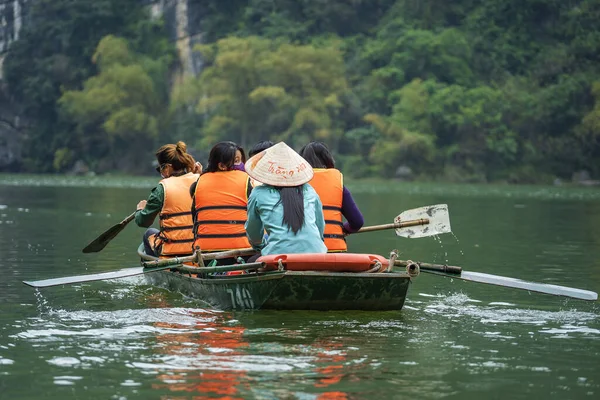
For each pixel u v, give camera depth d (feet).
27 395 21.47
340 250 36.50
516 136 391.45
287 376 23.13
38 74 442.50
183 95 422.82
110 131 410.72
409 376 23.39
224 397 21.21
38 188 203.92
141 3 479.00
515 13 448.24
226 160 37.96
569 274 47.42
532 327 30.76
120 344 27.04
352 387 22.18
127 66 426.51
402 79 410.11
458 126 387.14
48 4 463.83
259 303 33.01
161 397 21.24
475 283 43.16
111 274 36.73
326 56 402.31
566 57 418.31
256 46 412.77
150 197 40.93
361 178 387.14
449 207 135.54
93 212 105.09
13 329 29.53
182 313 33.04
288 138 401.08
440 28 442.09
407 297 37.99
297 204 33.65
